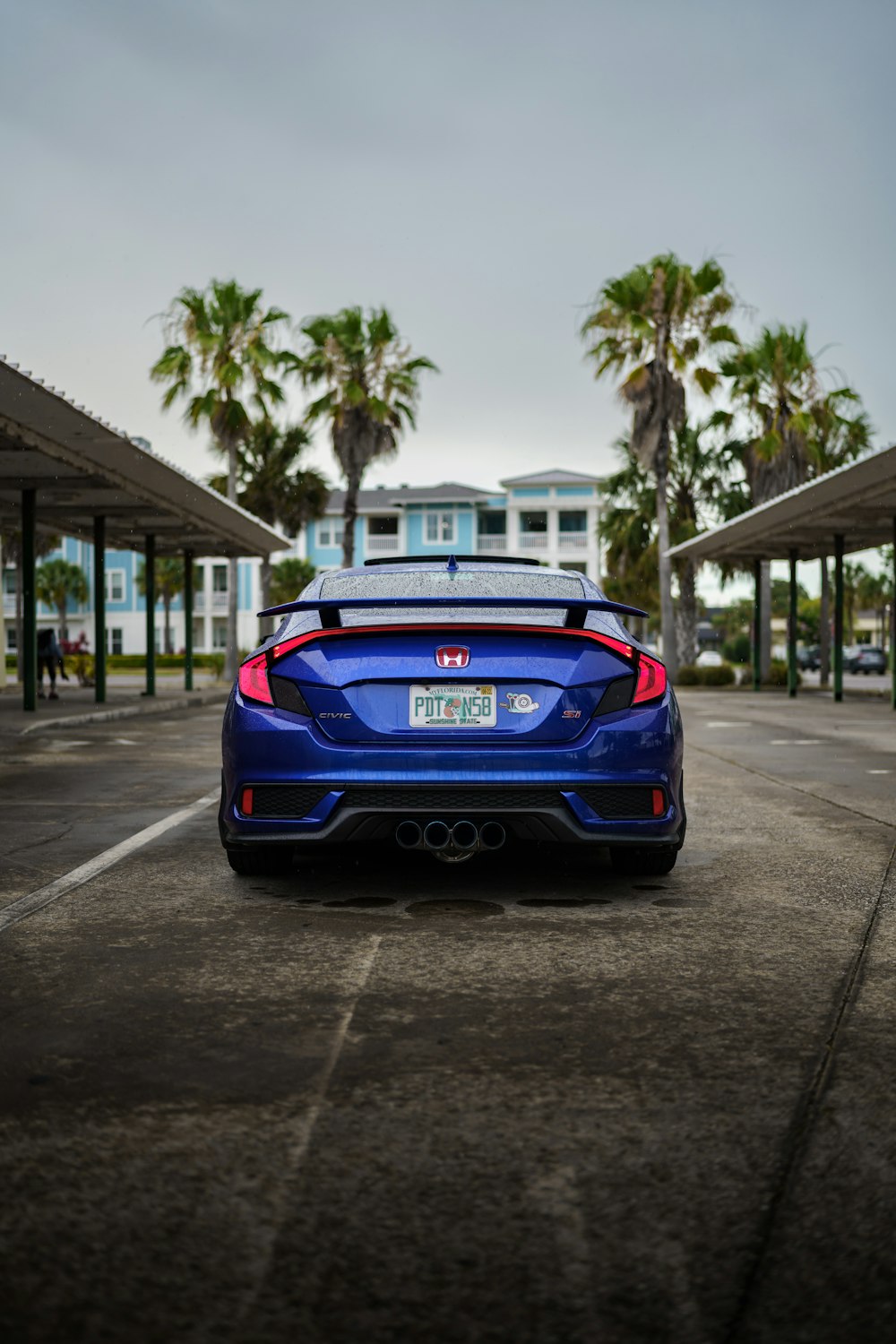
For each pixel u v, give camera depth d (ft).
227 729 14.35
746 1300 5.57
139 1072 8.46
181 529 73.92
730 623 295.48
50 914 13.53
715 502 117.19
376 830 13.74
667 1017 9.75
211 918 13.30
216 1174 6.84
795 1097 8.00
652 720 13.98
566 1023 9.57
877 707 67.36
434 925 13.00
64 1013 9.82
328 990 10.51
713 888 15.06
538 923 13.10
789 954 11.76
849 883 15.35
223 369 101.50
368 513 188.55
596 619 15.20
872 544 82.79
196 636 196.13
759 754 35.35
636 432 97.71
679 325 97.30
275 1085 8.21
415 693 13.78
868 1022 9.61
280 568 186.60
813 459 104.83
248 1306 5.50
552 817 13.61
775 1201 6.53
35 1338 5.26
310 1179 6.77
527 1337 5.28
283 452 125.59
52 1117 7.64
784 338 103.50
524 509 187.01
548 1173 6.86
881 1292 5.64
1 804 23.35
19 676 100.42
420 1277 5.75
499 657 13.85
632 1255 5.96
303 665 13.98
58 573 195.21
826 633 110.63
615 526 121.39
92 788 26.00
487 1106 7.84
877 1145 7.23
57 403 37.24
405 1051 8.91
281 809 13.87
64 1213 6.37
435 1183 6.73
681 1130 7.46
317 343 110.32
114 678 126.31
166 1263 5.87
